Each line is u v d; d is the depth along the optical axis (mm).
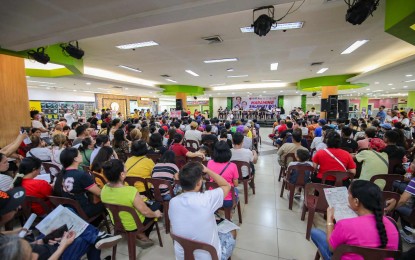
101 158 2545
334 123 6363
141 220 1956
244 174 3148
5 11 2686
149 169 2643
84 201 2070
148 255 2098
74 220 1594
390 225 1185
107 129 5477
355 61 6793
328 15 3484
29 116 4879
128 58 6188
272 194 3551
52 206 2078
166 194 2445
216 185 2285
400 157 2916
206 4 2504
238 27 3965
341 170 2549
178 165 3531
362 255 1134
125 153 3865
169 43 4836
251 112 19250
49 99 13938
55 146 3367
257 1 2465
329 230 1426
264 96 20859
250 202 3248
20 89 4680
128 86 10969
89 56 5926
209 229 1324
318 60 6609
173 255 2096
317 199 2246
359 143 3574
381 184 2420
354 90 15594
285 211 2959
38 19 2912
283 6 3191
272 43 4887
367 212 1209
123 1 2469
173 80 11016
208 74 9125
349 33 4289
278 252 2121
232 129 5910
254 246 2215
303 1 3043
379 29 4090
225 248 1562
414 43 3369
